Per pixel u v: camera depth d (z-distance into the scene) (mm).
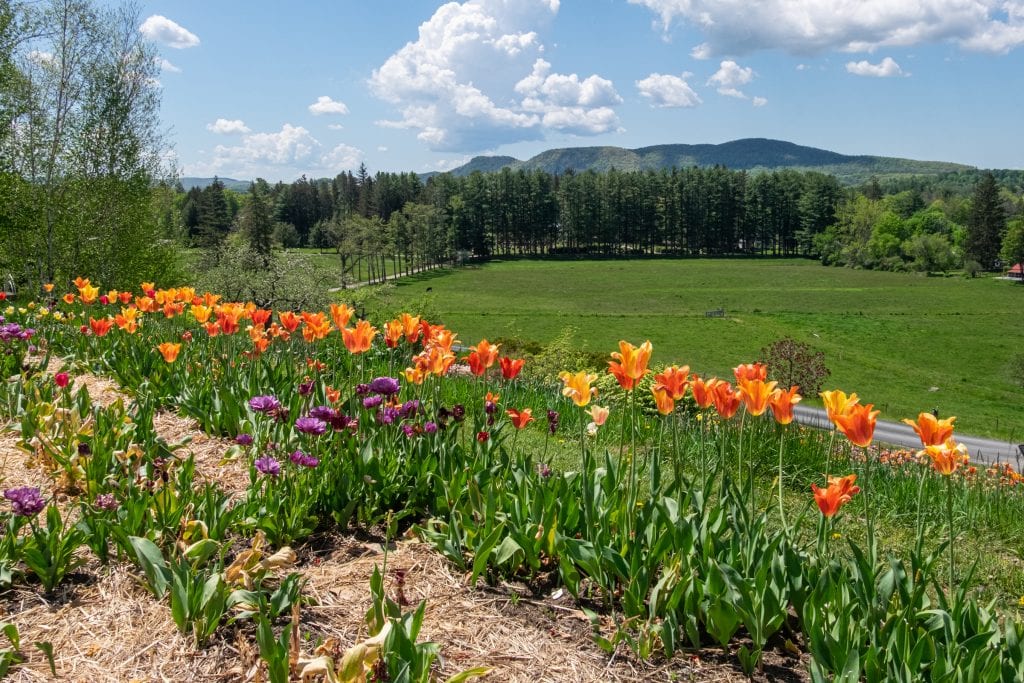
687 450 8305
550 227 159125
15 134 25969
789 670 3205
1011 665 2854
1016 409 41906
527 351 24406
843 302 83562
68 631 3141
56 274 27531
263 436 5383
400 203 170625
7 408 6082
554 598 3717
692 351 56125
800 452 8391
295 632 2705
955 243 146000
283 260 42250
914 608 3250
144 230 29922
